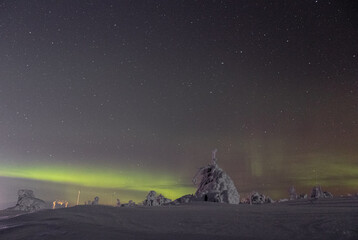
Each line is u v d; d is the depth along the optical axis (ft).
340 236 21.18
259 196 88.53
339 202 62.95
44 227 24.48
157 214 34.42
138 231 24.16
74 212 32.45
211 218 31.42
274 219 29.96
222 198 77.41
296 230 23.77
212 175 87.10
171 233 23.47
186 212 37.99
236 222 28.50
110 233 22.90
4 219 29.27
